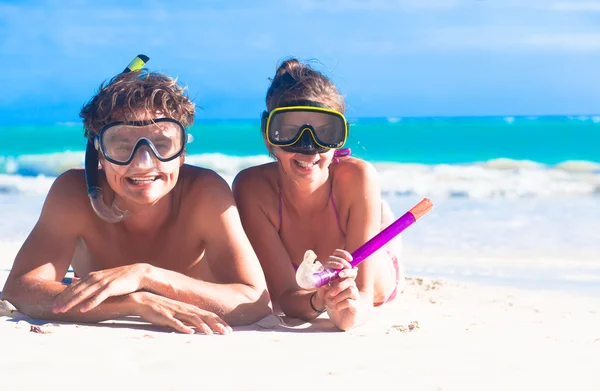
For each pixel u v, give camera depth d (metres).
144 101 1.95
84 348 1.73
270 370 1.62
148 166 1.94
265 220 2.25
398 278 2.52
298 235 2.28
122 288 1.92
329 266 1.95
